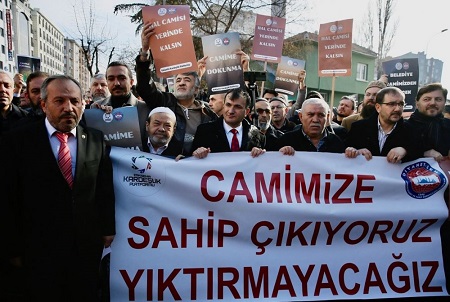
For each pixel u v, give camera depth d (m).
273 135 4.43
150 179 3.14
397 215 3.37
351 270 3.32
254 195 3.25
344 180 3.37
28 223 2.56
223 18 22.00
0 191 2.51
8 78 3.88
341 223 3.32
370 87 5.18
